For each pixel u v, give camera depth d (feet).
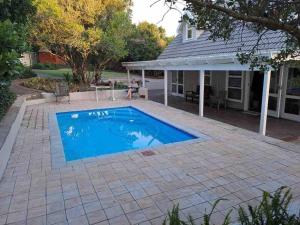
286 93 31.45
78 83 56.03
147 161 18.08
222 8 6.72
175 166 17.17
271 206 8.15
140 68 49.14
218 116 34.58
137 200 12.99
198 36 43.06
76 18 47.21
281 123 29.63
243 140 22.59
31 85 54.03
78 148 26.30
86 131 32.48
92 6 48.60
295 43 8.57
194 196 13.32
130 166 17.24
